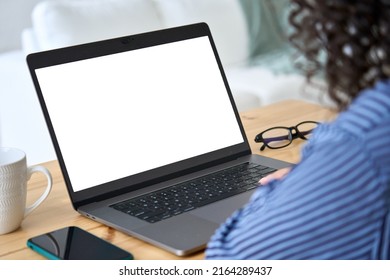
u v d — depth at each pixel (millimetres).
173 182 1561
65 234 1298
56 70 1483
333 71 889
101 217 1378
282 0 4641
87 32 3445
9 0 4496
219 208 1399
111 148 1513
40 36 3402
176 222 1335
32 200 1506
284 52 4438
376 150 843
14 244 1296
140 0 3787
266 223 905
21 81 3555
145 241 1281
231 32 4297
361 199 852
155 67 1638
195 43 1734
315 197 865
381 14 841
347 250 876
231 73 4160
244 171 1617
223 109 1734
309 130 1966
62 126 1458
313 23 895
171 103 1640
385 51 850
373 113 854
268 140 1871
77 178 1449
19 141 3680
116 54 1581
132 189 1513
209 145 1675
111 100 1544
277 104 2297
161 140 1596
